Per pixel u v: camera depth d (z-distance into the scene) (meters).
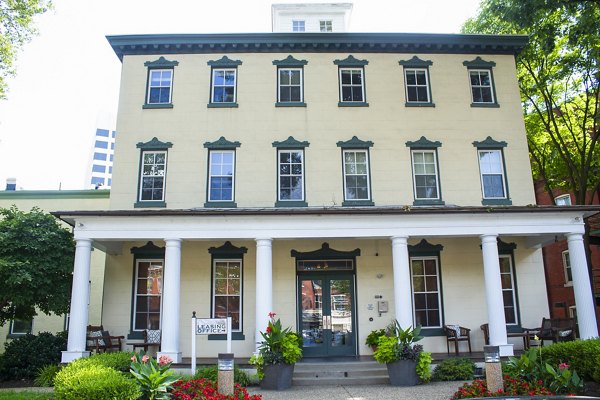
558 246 27.06
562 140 23.31
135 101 19.23
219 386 9.76
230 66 19.61
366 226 15.70
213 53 19.70
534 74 23.78
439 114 19.36
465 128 19.30
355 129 19.08
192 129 18.97
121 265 17.94
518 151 19.25
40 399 10.77
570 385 9.62
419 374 13.90
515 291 18.14
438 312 17.86
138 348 17.31
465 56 20.06
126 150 18.83
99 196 23.00
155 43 19.48
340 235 15.59
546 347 13.21
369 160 18.81
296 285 17.80
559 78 22.25
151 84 19.55
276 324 14.14
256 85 19.39
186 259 17.97
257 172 18.61
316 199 18.39
